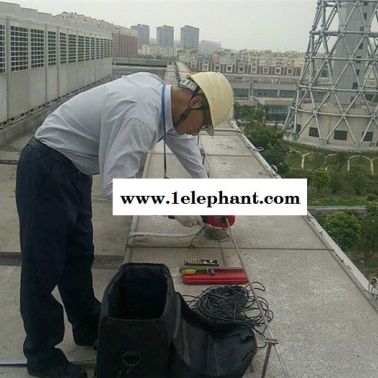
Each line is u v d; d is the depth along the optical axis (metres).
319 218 18.92
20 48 7.46
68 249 2.04
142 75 1.87
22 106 7.69
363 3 39.44
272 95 62.22
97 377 1.73
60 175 1.76
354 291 2.62
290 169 27.86
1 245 3.30
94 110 1.76
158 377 1.71
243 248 3.11
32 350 1.95
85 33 13.27
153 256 2.95
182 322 2.03
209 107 1.82
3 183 4.86
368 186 23.69
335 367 2.02
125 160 1.70
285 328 2.27
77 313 2.18
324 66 41.22
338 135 39.25
